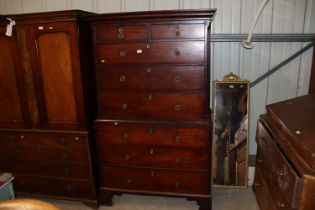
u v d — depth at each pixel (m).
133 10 2.57
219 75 2.56
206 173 2.09
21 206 1.00
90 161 2.22
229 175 2.51
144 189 2.24
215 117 2.49
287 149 1.47
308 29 2.36
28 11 2.77
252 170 2.56
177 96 2.01
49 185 2.36
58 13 1.96
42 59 2.12
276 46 2.43
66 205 2.38
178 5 2.48
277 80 2.50
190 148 2.06
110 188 2.29
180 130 2.04
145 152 2.15
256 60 2.48
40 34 2.07
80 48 2.04
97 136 2.20
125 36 1.97
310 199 1.20
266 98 2.55
